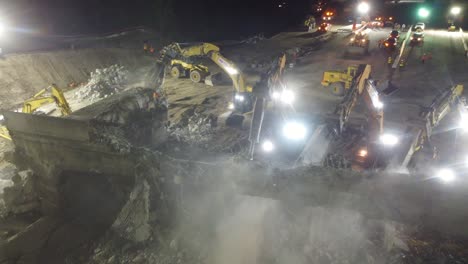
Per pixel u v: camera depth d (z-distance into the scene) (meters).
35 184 7.98
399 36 42.94
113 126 7.92
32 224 7.15
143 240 6.14
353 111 15.41
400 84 25.36
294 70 30.50
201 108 19.62
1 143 15.33
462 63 30.38
